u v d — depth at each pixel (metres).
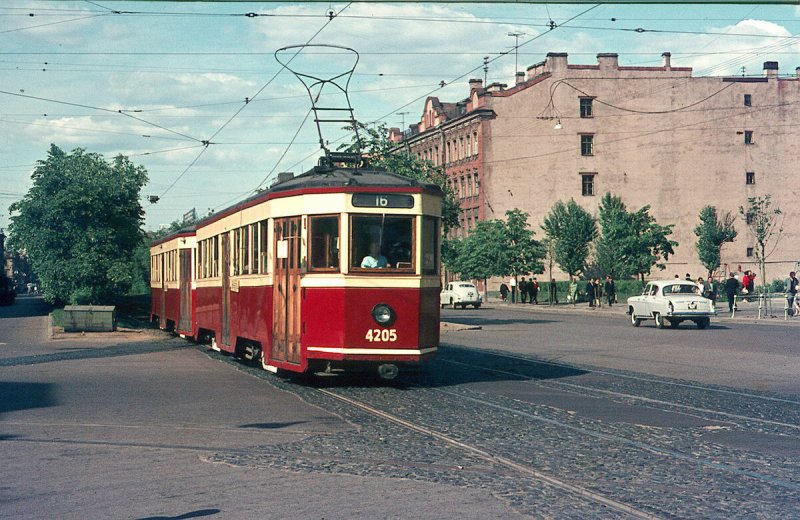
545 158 79.31
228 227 21.09
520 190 79.00
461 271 65.81
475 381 17.41
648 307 37.72
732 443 10.47
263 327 17.77
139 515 7.19
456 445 10.25
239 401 14.36
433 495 7.79
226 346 21.25
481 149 78.56
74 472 8.92
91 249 43.28
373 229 15.78
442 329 36.25
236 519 7.01
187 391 15.77
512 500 7.58
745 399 14.68
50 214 42.97
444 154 87.75
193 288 26.62
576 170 79.62
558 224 68.44
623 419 12.38
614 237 67.31
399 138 103.19
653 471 8.78
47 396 15.22
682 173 81.06
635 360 22.22
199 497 7.79
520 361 21.94
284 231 16.77
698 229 74.50
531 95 79.25
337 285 15.62
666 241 68.06
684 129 81.06
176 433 11.24
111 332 34.94
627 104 80.31
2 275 85.38
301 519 7.00
